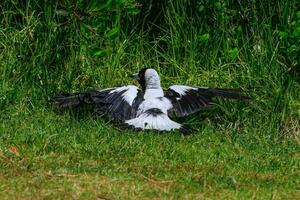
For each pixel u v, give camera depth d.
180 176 10.68
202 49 14.41
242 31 14.36
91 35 14.07
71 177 10.42
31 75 13.60
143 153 11.55
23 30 13.97
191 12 14.55
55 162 10.98
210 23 14.55
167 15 14.69
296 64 13.70
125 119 12.48
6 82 13.55
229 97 12.74
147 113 12.30
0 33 14.13
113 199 9.70
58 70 13.79
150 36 14.95
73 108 13.28
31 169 10.65
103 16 14.02
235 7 14.50
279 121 13.27
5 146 11.55
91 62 14.05
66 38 13.92
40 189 9.93
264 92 13.64
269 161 11.64
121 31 14.66
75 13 13.88
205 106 12.59
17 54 13.83
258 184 10.55
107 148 11.66
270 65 13.84
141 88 13.88
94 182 10.23
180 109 12.50
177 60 14.41
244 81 13.85
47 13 13.95
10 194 9.73
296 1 14.23
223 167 11.21
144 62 14.37
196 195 10.01
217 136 12.77
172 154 11.55
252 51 14.09
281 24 14.21
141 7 14.93
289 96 13.43
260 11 14.36
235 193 10.08
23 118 12.90
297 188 10.50
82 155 11.35
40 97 13.50
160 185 10.34
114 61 14.14
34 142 11.80
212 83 13.95
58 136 12.07
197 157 11.54
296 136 13.02
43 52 13.72
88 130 12.48
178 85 12.88
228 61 14.19
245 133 13.07
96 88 13.78
